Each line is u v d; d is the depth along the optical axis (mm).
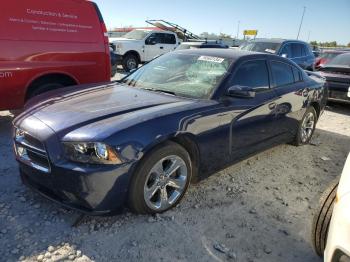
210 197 3732
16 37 5094
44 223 3092
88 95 3777
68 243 2854
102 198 2846
